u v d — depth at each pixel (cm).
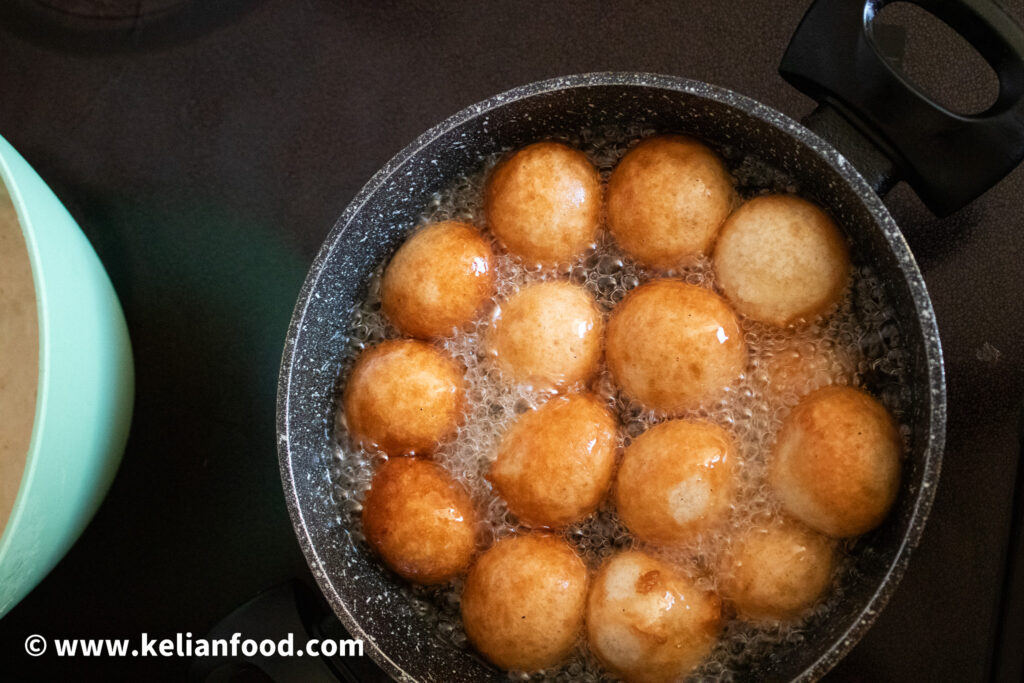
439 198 58
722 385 53
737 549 52
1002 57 52
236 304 64
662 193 54
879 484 51
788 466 52
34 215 55
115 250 64
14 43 65
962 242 60
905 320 53
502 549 53
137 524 63
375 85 64
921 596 59
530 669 54
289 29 65
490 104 54
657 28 62
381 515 54
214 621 63
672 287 53
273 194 64
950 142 53
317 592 63
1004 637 54
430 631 56
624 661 52
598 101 55
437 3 64
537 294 54
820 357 54
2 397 59
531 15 63
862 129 54
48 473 54
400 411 54
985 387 59
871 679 59
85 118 65
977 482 59
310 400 56
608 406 55
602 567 53
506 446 54
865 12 54
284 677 57
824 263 53
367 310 58
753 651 54
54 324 54
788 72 54
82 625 63
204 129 64
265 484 63
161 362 64
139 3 65
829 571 52
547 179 54
